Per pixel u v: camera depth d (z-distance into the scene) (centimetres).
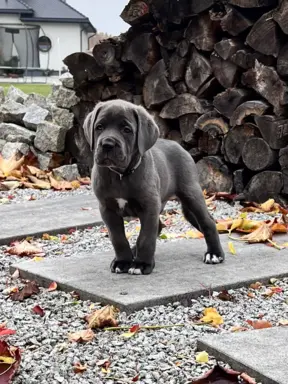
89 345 170
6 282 215
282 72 296
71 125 379
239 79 313
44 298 200
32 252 242
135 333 175
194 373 156
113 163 197
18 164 373
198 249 238
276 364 154
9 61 1148
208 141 327
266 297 200
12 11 1333
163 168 216
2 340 163
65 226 271
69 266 220
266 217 287
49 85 855
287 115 302
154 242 212
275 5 299
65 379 154
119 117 200
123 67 353
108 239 260
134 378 153
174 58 329
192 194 223
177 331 177
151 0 321
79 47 1383
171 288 198
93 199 325
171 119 342
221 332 177
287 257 228
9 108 408
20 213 296
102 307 190
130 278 207
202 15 313
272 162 304
